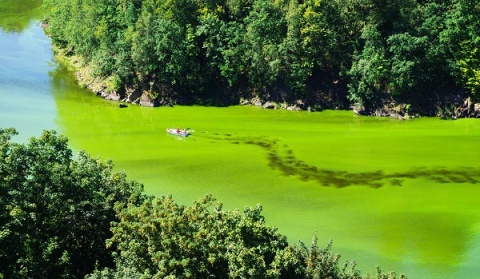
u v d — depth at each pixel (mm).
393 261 56500
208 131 90500
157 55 102750
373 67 97688
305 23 100750
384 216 65312
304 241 59219
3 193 41938
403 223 63844
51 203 44969
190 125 93000
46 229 44969
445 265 56062
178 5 105312
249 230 41062
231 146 84562
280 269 38719
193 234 38688
